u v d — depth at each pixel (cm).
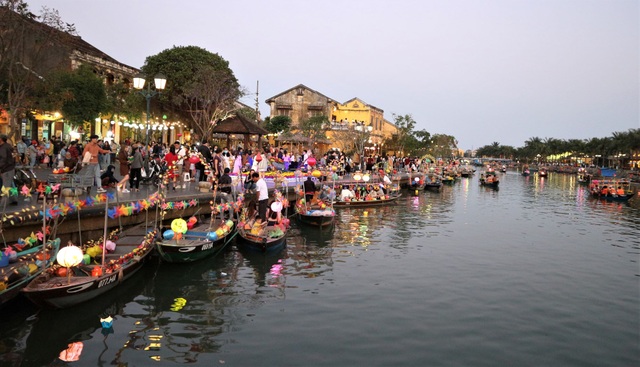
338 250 2048
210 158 2609
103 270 1270
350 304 1357
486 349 1095
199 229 1864
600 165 13988
